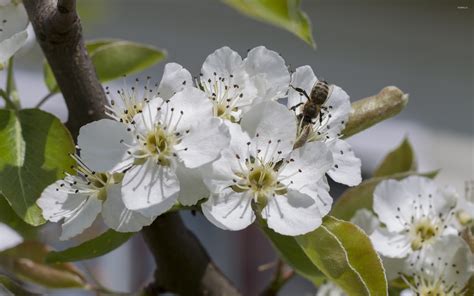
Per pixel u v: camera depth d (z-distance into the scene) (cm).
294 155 42
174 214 45
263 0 50
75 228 41
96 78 44
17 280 50
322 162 42
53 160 43
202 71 43
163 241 45
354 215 47
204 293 46
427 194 47
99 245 44
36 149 43
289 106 43
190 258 46
